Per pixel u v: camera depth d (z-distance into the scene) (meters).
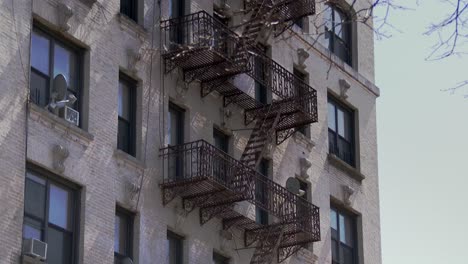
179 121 42.81
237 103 44.97
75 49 39.03
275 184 44.16
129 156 39.69
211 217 42.38
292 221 43.81
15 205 35.19
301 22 50.25
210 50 41.06
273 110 45.41
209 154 41.03
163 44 42.25
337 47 52.84
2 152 35.19
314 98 46.69
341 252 50.19
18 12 36.75
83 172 37.88
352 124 52.75
